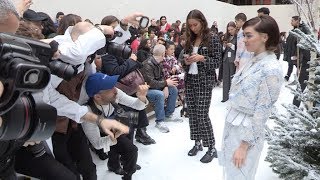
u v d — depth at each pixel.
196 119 3.91
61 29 2.73
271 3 25.03
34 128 1.05
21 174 2.12
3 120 0.96
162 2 12.88
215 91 7.96
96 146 2.54
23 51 0.93
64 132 2.29
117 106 2.57
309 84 2.53
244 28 2.19
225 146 2.27
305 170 2.11
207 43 3.64
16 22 1.20
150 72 4.70
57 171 2.00
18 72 0.84
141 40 5.07
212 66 3.69
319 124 2.19
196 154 3.98
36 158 1.97
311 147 2.44
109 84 2.36
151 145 4.30
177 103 6.15
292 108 2.51
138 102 2.71
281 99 6.53
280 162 2.29
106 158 3.80
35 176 2.01
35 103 1.06
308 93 2.54
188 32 3.72
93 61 2.55
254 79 2.10
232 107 2.24
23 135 1.05
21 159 1.98
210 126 3.80
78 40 2.03
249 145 2.13
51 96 1.97
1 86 0.84
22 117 1.00
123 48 2.71
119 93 2.70
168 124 5.20
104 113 2.46
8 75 0.85
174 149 4.17
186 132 4.82
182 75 5.84
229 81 6.68
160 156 3.96
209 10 17.25
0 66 0.87
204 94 3.74
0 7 1.14
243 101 2.13
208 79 3.73
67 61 2.02
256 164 2.21
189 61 3.68
